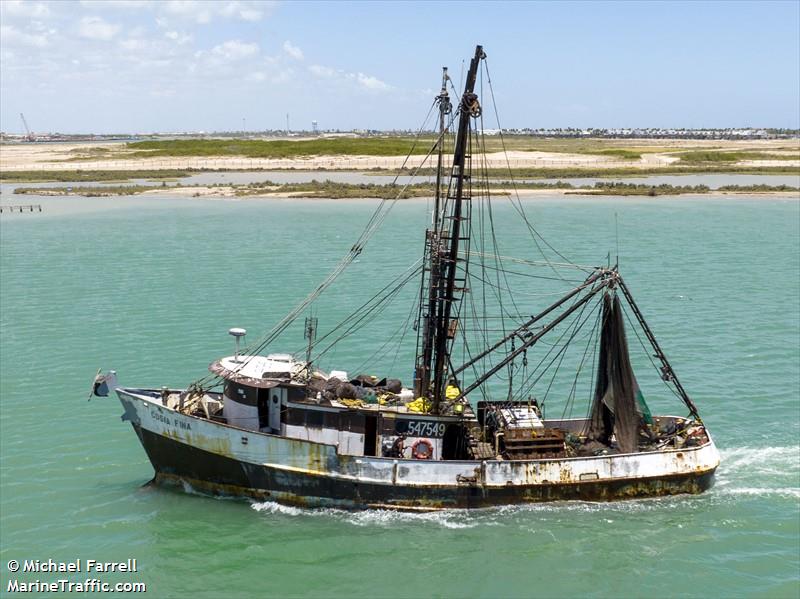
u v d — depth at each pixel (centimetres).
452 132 3566
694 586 2823
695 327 5788
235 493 3384
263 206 13288
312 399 3366
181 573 2875
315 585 2822
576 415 4259
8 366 4934
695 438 3531
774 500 3378
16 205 13388
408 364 4981
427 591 2800
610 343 3512
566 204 13525
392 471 3250
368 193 14338
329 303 6512
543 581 2861
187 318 6047
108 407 4338
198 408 3612
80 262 8412
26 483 3475
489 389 4638
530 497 3303
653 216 12038
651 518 3262
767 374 4794
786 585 2812
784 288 7044
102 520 3209
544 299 6600
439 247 3438
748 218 11800
